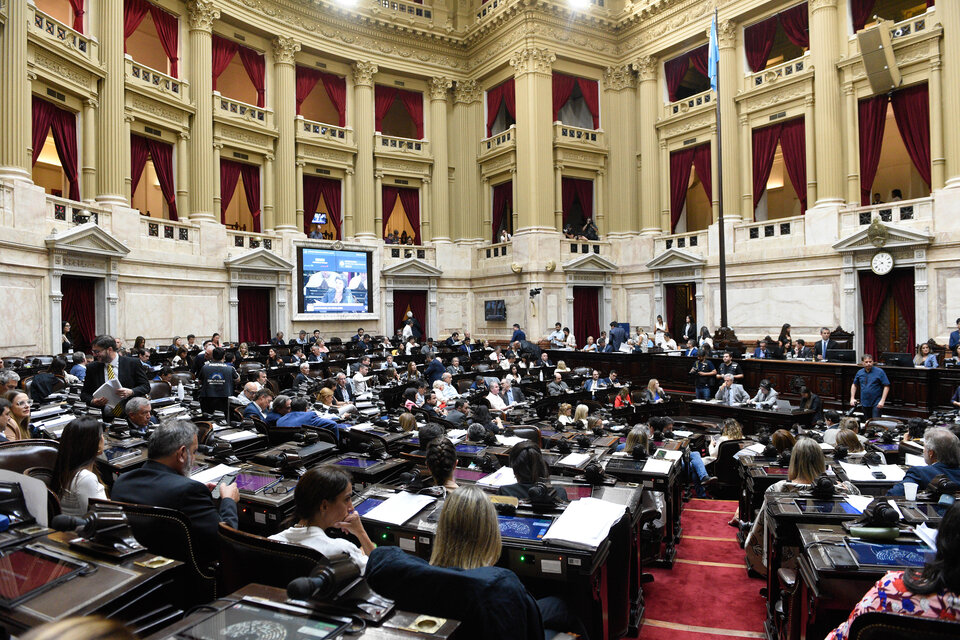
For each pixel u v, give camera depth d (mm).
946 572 1984
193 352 13820
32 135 12953
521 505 3475
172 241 16297
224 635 1728
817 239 16422
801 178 17469
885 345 15359
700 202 24281
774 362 12188
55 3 15219
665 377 15117
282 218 19766
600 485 4020
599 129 22203
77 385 8820
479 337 23109
